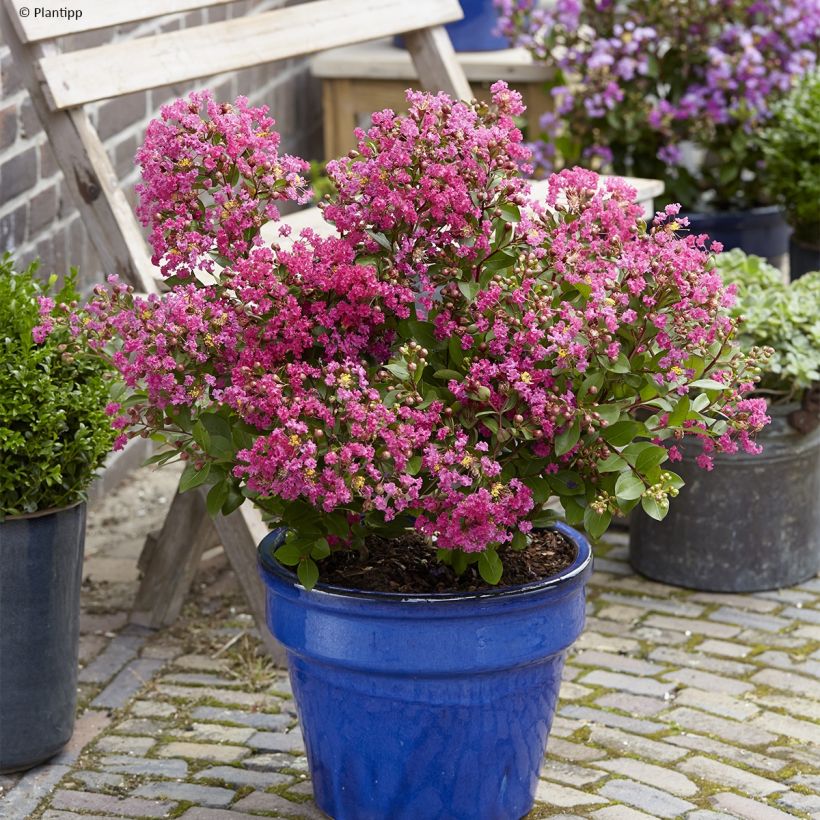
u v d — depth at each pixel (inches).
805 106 217.5
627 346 99.7
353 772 108.1
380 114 99.3
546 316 95.3
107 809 116.4
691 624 151.5
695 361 101.5
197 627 151.0
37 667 119.6
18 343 115.5
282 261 98.3
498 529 96.5
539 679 106.7
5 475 112.9
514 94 103.0
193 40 151.8
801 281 167.2
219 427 100.1
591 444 98.2
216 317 98.0
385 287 96.3
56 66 136.6
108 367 118.7
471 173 97.7
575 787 118.6
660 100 226.8
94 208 139.2
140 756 125.2
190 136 99.7
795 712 132.0
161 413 102.4
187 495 144.4
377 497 91.4
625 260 97.0
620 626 151.2
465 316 100.7
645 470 96.3
